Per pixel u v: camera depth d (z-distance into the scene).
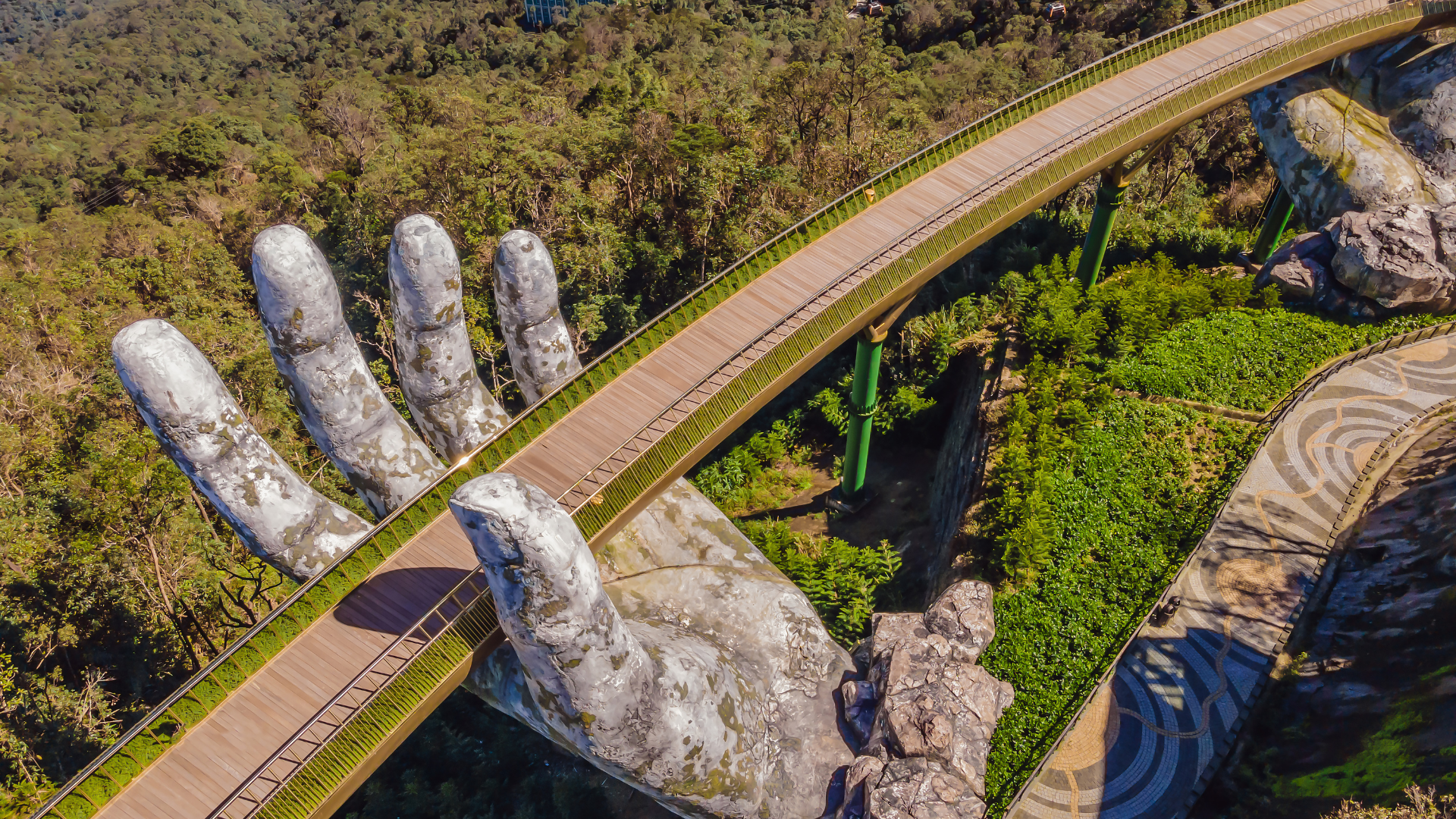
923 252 35.28
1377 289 43.81
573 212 58.75
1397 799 23.44
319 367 25.66
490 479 19.75
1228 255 57.94
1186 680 29.64
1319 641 30.11
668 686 24.23
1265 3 51.62
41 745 32.56
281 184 74.38
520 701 24.83
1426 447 35.81
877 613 33.12
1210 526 33.88
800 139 67.81
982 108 67.56
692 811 26.41
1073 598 32.31
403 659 21.64
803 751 28.69
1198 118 45.22
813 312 32.03
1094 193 67.06
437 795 35.06
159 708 20.50
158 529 35.75
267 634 22.45
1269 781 26.70
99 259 70.38
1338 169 48.62
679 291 59.34
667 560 33.03
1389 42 51.03
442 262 26.61
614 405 29.19
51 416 45.47
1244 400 40.31
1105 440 38.69
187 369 23.09
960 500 40.75
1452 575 28.19
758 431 52.94
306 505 26.47
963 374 50.53
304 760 19.91
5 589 34.94
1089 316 44.53
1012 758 27.73
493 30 173.12
